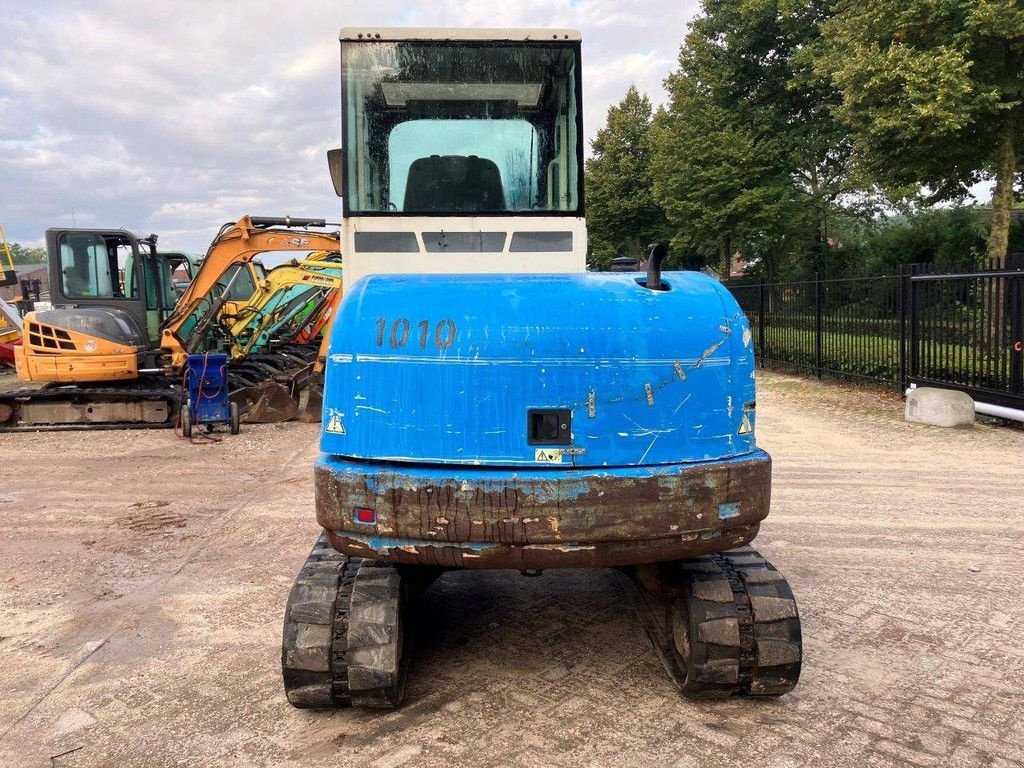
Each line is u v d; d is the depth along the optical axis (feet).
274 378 42.04
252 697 11.15
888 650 12.28
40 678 11.87
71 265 39.29
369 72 16.05
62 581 16.11
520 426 9.15
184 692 11.34
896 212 112.78
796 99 88.58
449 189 16.20
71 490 24.29
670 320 9.40
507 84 16.21
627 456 9.20
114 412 37.14
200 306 42.91
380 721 10.42
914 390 32.73
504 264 15.94
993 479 23.07
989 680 11.28
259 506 21.93
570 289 9.63
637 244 117.91
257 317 44.83
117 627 13.73
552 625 13.52
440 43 16.11
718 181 83.82
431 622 13.71
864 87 48.42
